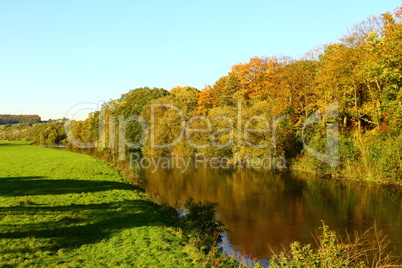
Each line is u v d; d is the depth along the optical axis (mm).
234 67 64500
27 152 66375
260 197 24984
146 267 9766
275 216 19375
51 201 19000
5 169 35562
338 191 26734
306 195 25469
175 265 9945
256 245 14578
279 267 8375
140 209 17672
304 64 48938
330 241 8375
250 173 38969
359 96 35844
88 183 26312
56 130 128500
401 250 13523
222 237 15625
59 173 32438
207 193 26797
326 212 20078
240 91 60500
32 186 24359
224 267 10406
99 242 12148
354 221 18016
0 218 14852
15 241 11852
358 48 35094
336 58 34938
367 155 31297
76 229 13766
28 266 9648
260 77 60812
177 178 35438
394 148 28062
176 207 21484
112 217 15867
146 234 13180
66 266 9727
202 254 11062
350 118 39281
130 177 31484
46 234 12914
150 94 88188
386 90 29672
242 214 19922
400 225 17078
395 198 23547
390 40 28172
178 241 12547
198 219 14398
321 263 7969
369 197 24109
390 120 29328
